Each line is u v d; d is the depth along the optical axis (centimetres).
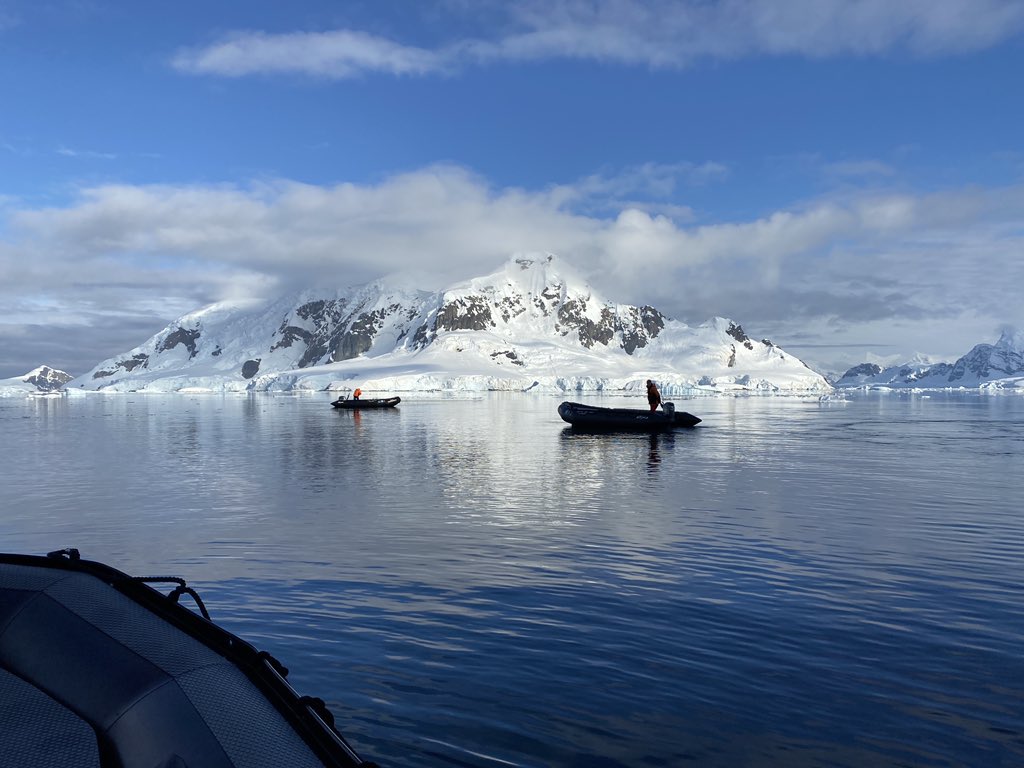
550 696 784
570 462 3256
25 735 336
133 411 10719
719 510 1980
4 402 17550
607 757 655
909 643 955
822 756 664
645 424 5744
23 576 457
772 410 10481
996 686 820
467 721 723
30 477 2769
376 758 649
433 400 15788
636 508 2014
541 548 1513
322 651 917
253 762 350
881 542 1566
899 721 732
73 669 386
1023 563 1379
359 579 1267
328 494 2294
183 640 426
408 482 2586
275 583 1241
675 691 801
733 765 645
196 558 1425
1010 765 651
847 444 4262
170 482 2603
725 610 1094
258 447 4112
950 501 2125
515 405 12419
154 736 354
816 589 1205
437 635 978
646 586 1223
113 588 469
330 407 11650
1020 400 17275
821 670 862
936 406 12631
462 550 1494
